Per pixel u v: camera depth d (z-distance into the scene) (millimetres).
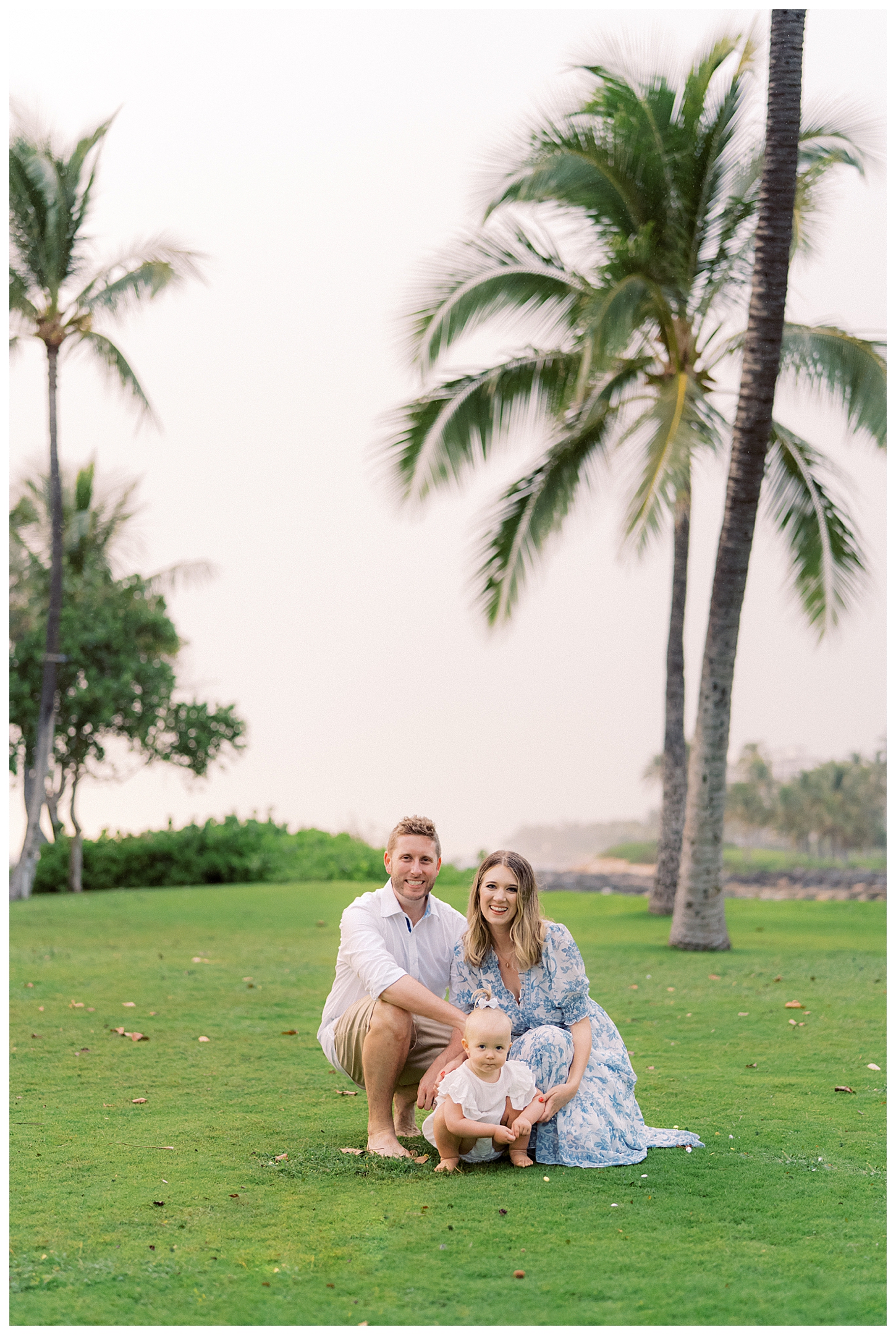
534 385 11367
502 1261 3061
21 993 7453
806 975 8133
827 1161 3898
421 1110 5016
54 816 19453
